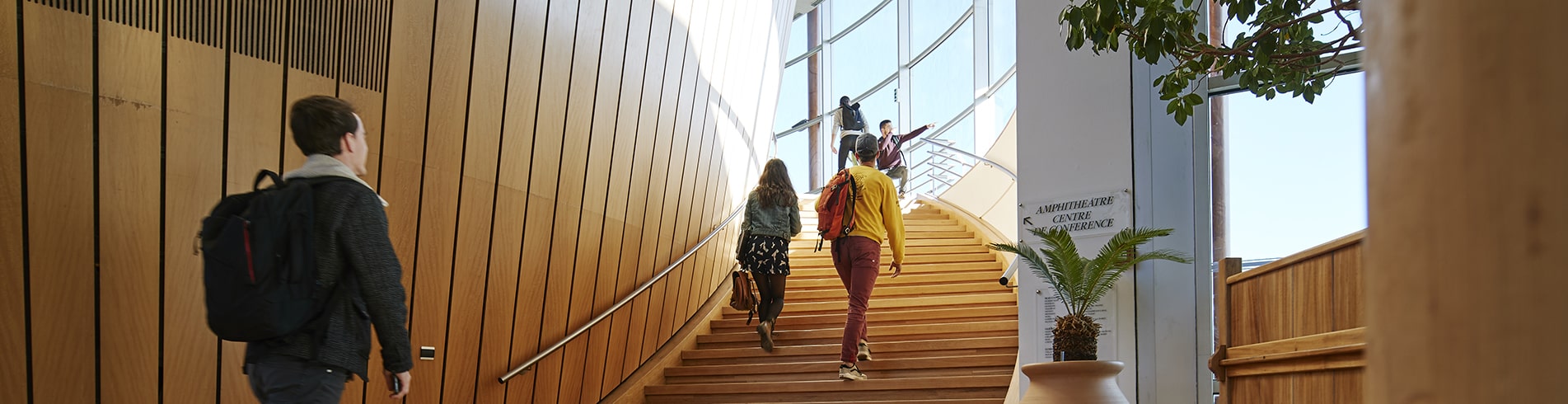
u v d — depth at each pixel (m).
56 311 2.96
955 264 8.37
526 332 5.00
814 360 6.53
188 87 3.31
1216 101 5.12
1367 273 0.41
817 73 16.19
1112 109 5.23
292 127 2.63
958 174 12.18
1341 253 2.92
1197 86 5.08
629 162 5.99
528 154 4.90
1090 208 5.22
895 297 7.64
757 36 8.66
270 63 3.57
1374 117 0.40
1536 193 0.34
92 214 3.05
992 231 9.45
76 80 3.00
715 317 7.56
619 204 5.91
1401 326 0.38
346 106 2.69
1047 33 5.47
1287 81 3.73
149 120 3.20
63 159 2.97
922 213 10.95
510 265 4.81
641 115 6.10
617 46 5.67
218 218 2.40
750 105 8.64
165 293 3.26
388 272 2.51
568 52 5.15
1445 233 0.36
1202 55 3.63
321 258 2.44
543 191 5.05
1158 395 5.00
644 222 6.32
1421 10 0.37
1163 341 5.02
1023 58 5.53
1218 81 5.07
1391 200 0.38
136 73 3.16
